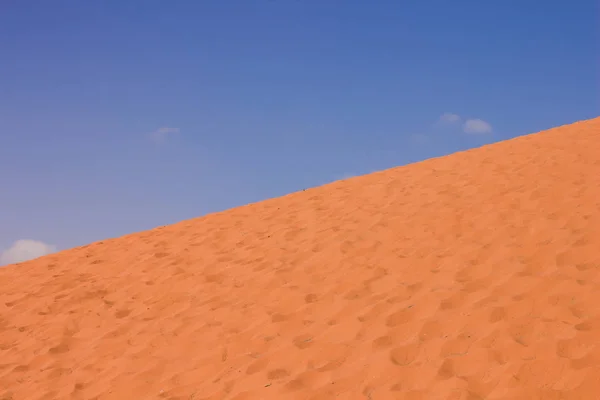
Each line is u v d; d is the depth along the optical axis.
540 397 4.34
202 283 8.76
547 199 8.60
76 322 8.23
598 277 5.99
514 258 6.95
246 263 9.24
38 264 11.65
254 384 5.52
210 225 12.17
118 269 10.36
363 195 11.54
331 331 6.26
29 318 8.66
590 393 4.27
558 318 5.37
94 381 6.38
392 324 6.05
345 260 8.29
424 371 5.02
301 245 9.43
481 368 4.89
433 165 12.57
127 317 8.12
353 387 5.05
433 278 6.98
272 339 6.42
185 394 5.68
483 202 9.21
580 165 9.84
